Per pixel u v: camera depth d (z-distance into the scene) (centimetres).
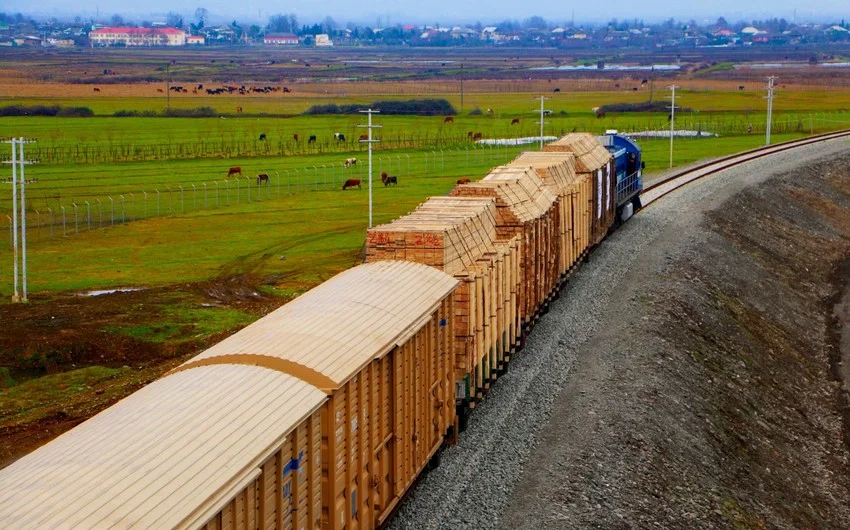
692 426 3375
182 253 6225
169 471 1494
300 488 1805
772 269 6531
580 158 5366
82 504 1377
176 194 8300
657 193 7906
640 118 15400
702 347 4300
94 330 4391
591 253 5606
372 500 2183
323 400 1862
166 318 4662
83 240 6575
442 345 2734
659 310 4428
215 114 16012
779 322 5484
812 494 3456
